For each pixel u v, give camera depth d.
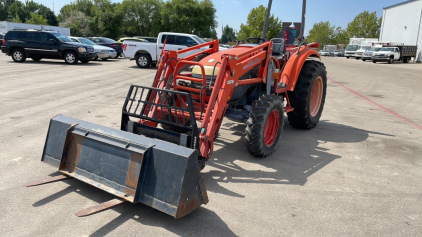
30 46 16.75
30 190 3.53
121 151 3.21
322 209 3.40
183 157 2.87
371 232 3.02
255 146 4.48
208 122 3.94
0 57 19.94
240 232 2.94
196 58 5.37
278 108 4.75
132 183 3.09
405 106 9.32
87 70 14.84
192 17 46.94
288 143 5.60
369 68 24.03
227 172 4.25
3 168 4.04
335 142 5.74
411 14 39.34
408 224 3.17
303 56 5.70
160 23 51.97
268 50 4.97
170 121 3.88
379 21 71.19
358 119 7.59
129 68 16.58
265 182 3.99
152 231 2.90
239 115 5.04
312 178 4.16
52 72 13.50
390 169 4.56
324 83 6.68
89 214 2.85
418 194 3.81
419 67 27.50
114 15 51.72
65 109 7.22
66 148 3.61
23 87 9.72
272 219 3.17
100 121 6.32
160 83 4.46
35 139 5.16
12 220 2.97
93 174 3.39
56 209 3.18
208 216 3.18
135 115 4.08
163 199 2.93
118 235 2.82
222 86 4.06
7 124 5.92
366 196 3.72
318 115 6.66
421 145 5.69
